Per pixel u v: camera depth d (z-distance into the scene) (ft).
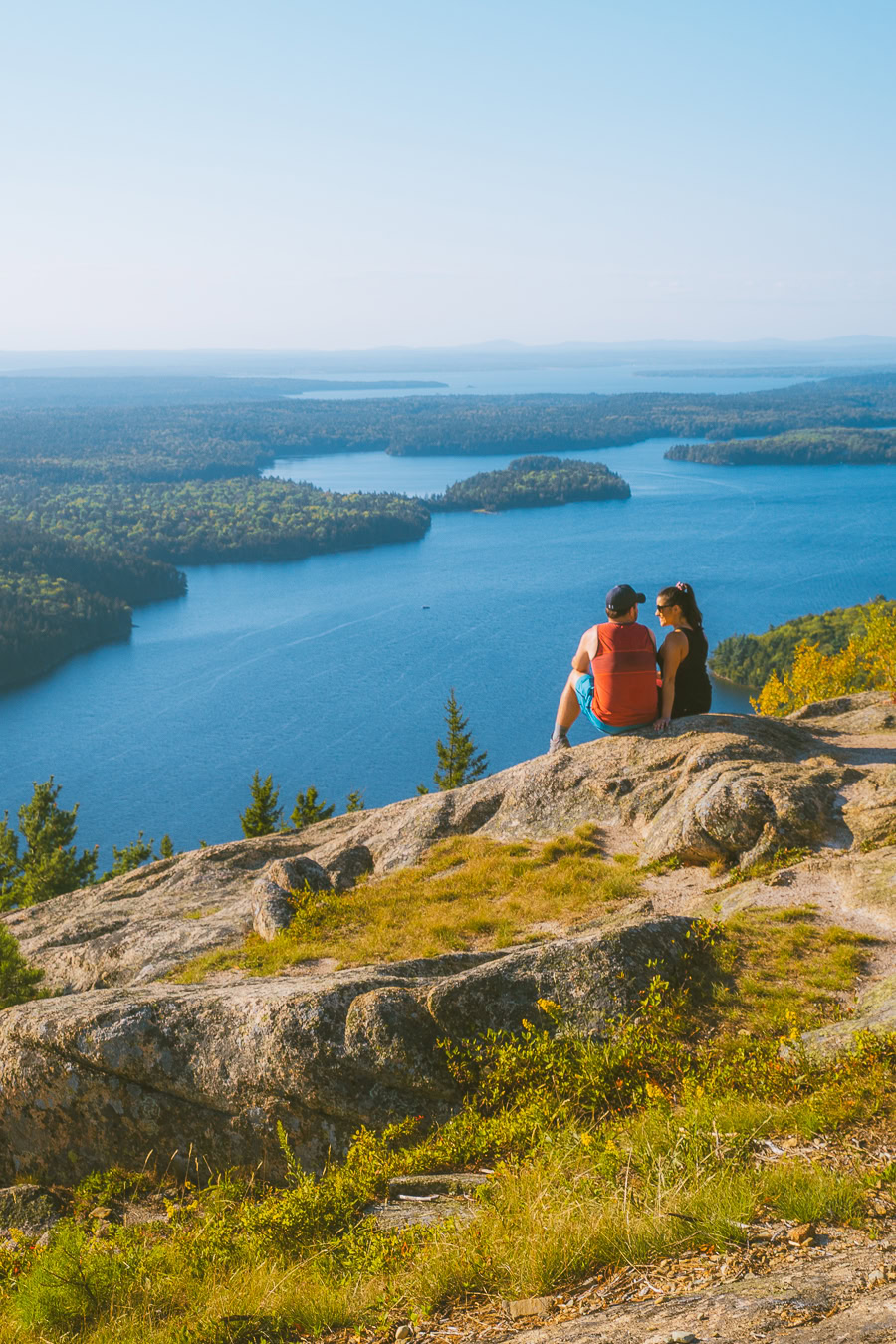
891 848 28.53
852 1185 14.29
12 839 200.54
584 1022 22.58
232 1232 19.48
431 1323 13.78
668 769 37.32
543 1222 15.07
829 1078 18.11
